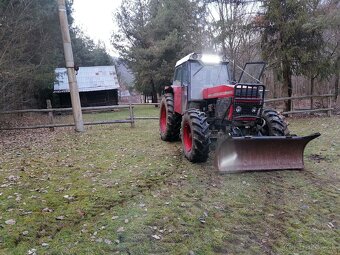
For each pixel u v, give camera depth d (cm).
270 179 457
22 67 1127
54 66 1614
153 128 1041
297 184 437
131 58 2722
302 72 1109
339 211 354
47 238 296
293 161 501
